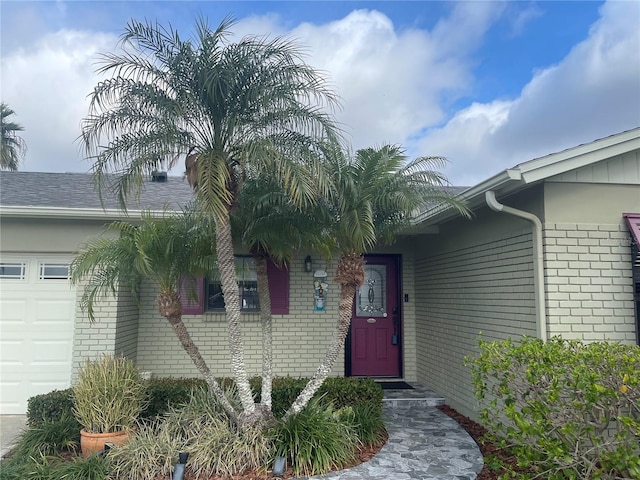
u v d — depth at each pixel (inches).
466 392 259.0
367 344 345.7
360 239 182.7
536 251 191.5
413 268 353.7
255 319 319.6
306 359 322.0
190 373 309.7
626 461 123.0
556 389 135.5
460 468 178.2
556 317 186.1
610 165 194.1
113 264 196.2
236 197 187.0
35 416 212.8
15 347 271.3
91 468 160.2
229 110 179.6
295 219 198.5
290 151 171.8
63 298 275.7
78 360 262.4
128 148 177.6
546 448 131.3
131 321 297.3
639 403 136.6
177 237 194.4
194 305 313.4
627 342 186.5
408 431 229.3
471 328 255.3
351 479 166.2
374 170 188.4
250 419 186.9
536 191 195.2
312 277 329.4
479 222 248.5
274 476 166.9
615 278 189.8
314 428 182.9
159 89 176.6
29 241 271.4
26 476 157.4
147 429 192.2
